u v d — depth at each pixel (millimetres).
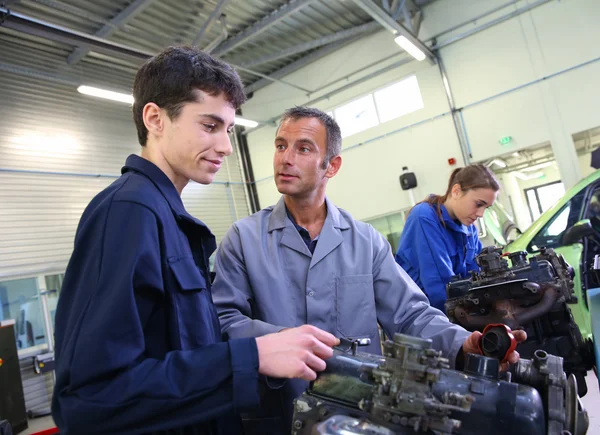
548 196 10172
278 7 6402
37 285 5828
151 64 839
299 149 1258
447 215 2062
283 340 721
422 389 628
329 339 772
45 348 5668
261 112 8852
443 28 6727
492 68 6379
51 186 6270
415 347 644
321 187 1328
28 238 5887
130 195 744
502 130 6328
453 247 2094
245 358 674
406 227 2109
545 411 733
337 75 7875
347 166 7895
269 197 8977
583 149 7480
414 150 7125
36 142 6238
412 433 636
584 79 5758
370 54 7492
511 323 1521
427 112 6957
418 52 6215
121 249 683
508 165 7914
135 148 7480
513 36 6203
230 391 659
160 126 842
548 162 8289
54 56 6621
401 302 1298
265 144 8945
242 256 1299
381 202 7527
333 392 746
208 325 831
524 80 6145
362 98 7684
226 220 8602
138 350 646
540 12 6016
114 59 7074
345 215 1408
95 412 596
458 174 2070
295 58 8180
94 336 610
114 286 648
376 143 7527
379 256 1354
